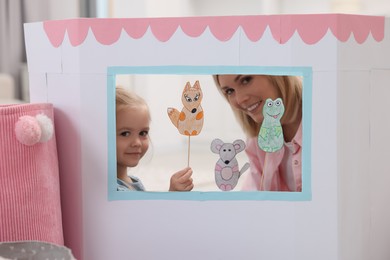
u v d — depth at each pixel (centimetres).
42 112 72
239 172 75
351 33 72
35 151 69
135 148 76
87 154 75
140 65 73
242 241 74
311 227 73
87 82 74
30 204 69
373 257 77
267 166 75
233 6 403
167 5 388
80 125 74
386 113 78
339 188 72
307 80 72
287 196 73
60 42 76
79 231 76
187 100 76
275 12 402
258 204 73
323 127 72
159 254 75
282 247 73
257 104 74
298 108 73
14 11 371
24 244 65
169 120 76
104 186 74
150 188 76
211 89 75
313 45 71
